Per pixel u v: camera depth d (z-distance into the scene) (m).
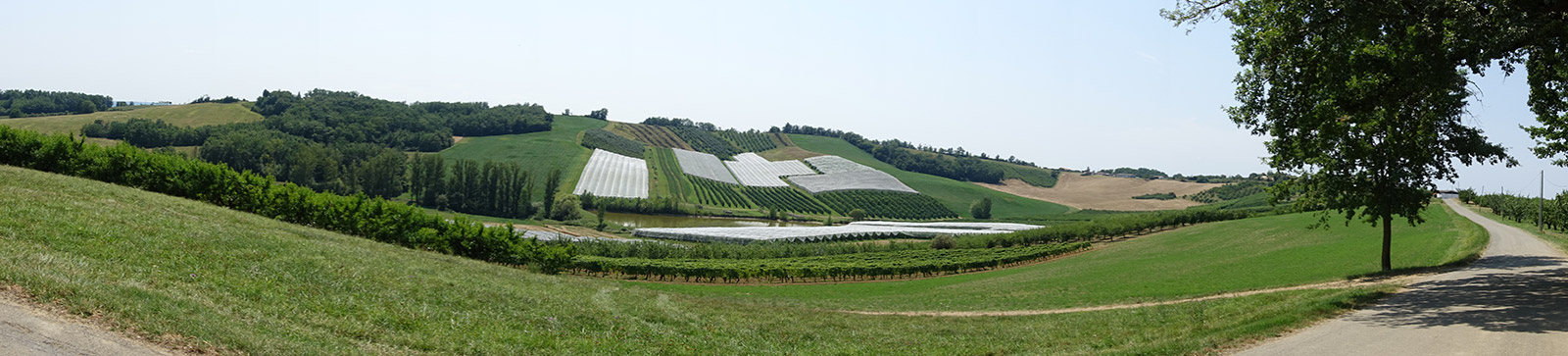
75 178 25.50
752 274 55.09
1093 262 62.38
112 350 8.09
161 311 9.80
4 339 7.61
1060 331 18.55
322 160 128.62
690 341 15.57
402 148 175.75
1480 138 30.12
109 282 10.82
